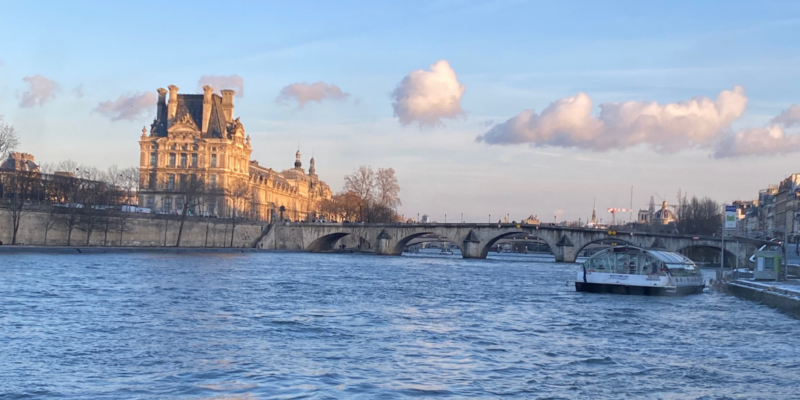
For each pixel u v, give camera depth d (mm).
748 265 162625
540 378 37531
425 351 44094
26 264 106812
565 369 39906
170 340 45469
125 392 32906
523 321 58969
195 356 40812
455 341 48000
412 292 83062
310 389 33812
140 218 187625
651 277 84438
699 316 65188
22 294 67125
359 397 32812
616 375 38656
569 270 144250
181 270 107938
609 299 79375
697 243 174500
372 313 61531
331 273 114438
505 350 45156
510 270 140375
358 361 40594
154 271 103188
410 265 151625
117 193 199750
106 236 172500
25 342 43406
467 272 129250
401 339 48156
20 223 155500
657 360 43062
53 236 163375
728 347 48219
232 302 66688
